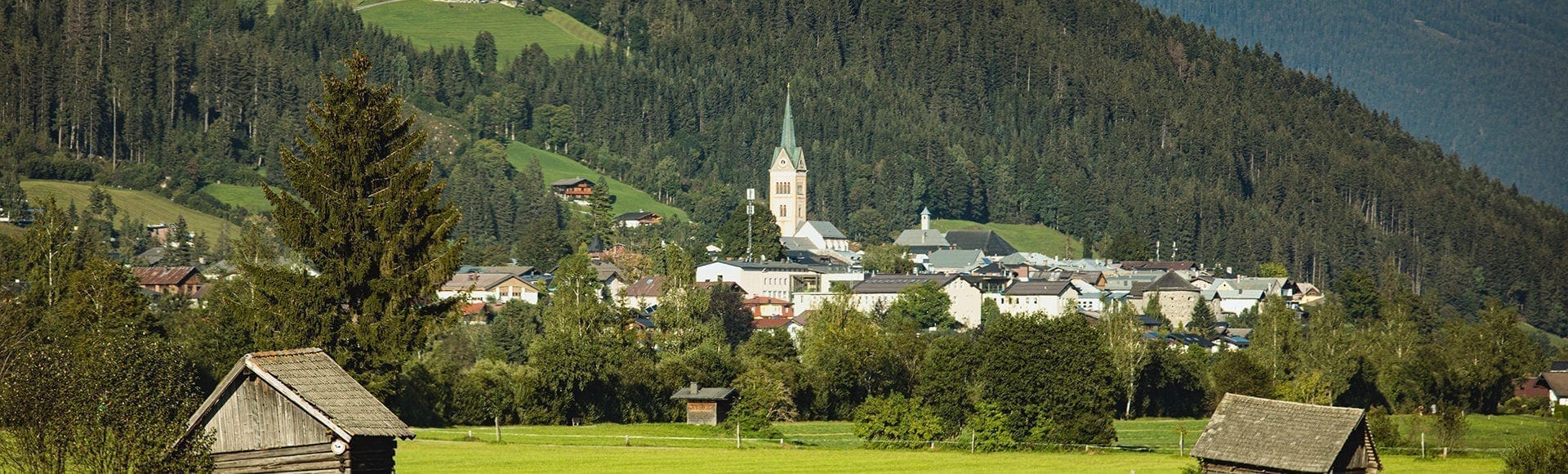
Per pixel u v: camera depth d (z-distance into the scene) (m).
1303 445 159.25
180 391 113.56
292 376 115.50
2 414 104.62
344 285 184.12
